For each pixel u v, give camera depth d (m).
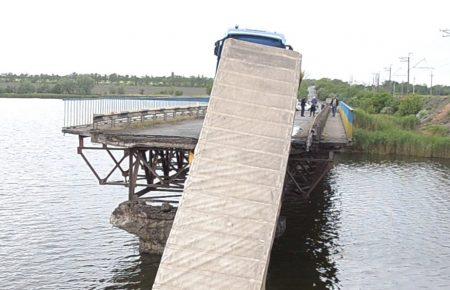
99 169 46.25
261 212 10.68
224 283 9.48
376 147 60.56
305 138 21.69
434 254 24.56
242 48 15.40
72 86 140.88
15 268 21.50
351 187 41.00
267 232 10.31
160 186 19.84
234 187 11.17
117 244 24.59
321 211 32.12
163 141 18.67
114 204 33.09
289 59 15.27
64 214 30.44
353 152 60.97
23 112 135.00
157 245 20.41
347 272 21.52
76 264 21.86
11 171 44.81
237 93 13.59
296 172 25.39
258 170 11.56
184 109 32.62
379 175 46.97
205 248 10.02
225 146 12.06
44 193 36.19
